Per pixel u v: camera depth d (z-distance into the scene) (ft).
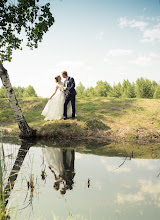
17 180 11.96
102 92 123.03
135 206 8.95
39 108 42.42
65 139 25.45
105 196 9.93
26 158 16.56
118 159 16.56
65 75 30.83
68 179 12.10
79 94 134.10
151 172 13.30
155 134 26.99
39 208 8.87
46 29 27.48
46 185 11.23
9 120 36.17
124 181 11.77
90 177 12.43
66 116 30.63
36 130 26.50
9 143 22.53
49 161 15.84
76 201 9.46
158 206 8.94
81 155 17.81
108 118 32.04
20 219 8.05
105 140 24.88
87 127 28.32
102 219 7.95
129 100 44.42
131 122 30.68
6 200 9.64
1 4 24.94
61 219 7.99
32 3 25.53
